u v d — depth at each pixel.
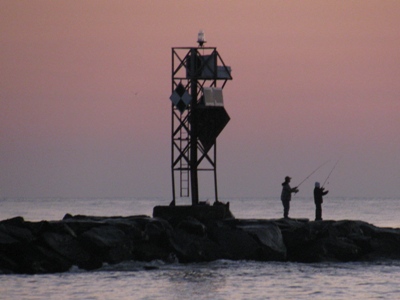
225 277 112.75
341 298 99.94
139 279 110.12
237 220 130.75
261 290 104.00
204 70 133.75
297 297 99.94
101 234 120.00
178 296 99.38
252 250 126.50
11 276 111.25
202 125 134.75
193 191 134.38
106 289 103.12
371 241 133.38
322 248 129.50
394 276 116.00
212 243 126.06
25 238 116.12
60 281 108.00
